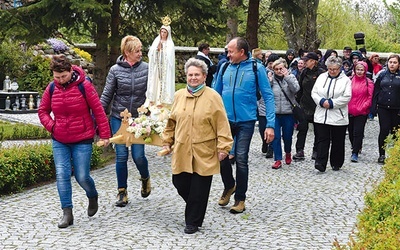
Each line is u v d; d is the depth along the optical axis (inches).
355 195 354.6
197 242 253.0
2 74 910.4
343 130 429.7
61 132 270.4
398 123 472.1
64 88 267.7
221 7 504.7
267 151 485.7
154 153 482.0
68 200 273.1
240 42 307.0
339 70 424.5
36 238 253.6
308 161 474.9
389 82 466.3
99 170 414.0
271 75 448.1
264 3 1043.3
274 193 355.9
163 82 408.2
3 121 709.9
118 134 305.7
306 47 922.1
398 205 188.2
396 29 680.4
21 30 451.2
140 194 340.8
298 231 273.4
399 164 278.8
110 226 274.2
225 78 310.2
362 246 154.6
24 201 320.5
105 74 517.3
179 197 336.2
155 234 263.3
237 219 293.4
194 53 1114.7
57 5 454.9
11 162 342.0
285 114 447.2
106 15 440.8
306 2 831.7
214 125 269.0
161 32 410.3
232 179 315.0
